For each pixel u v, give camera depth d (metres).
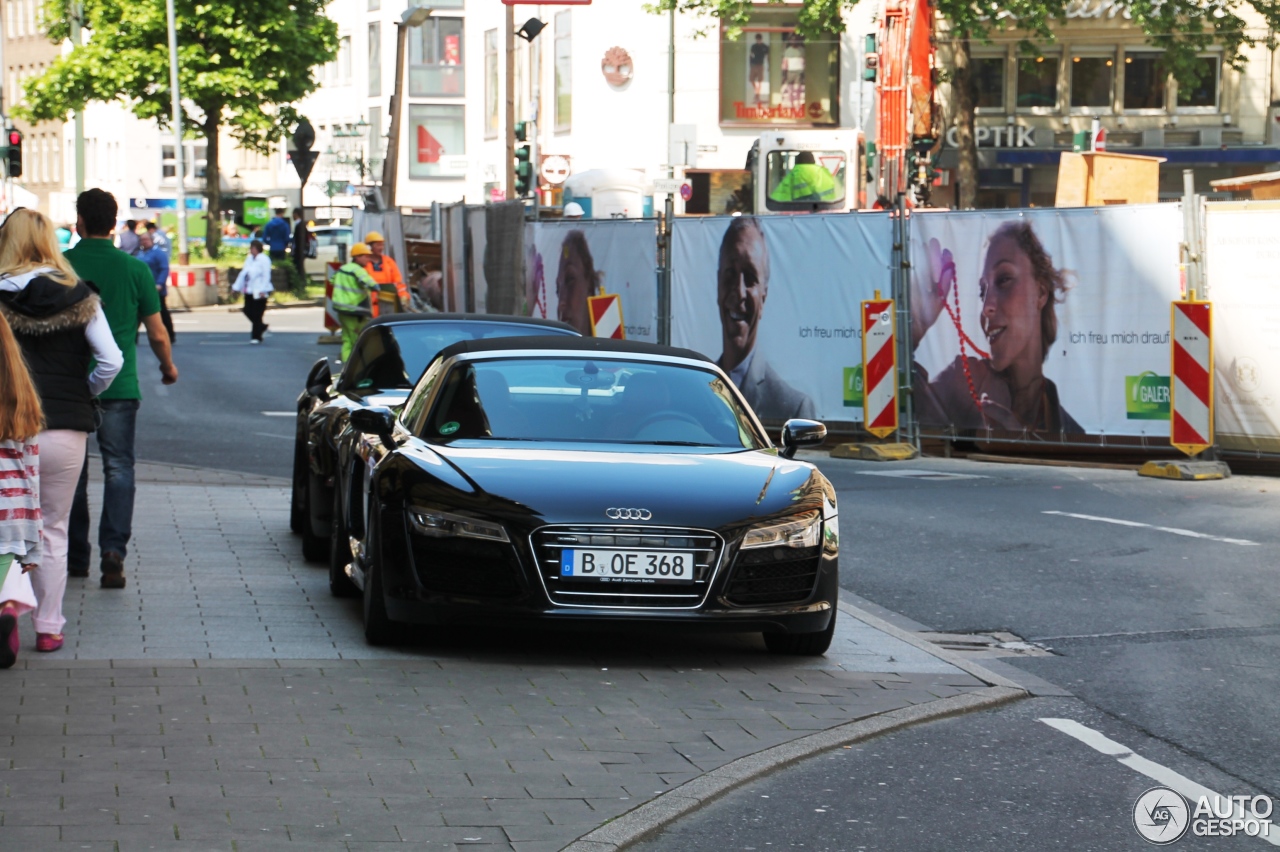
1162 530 16.64
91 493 17.66
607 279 27.72
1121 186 40.06
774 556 10.20
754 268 25.14
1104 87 59.38
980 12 54.66
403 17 46.88
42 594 10.07
